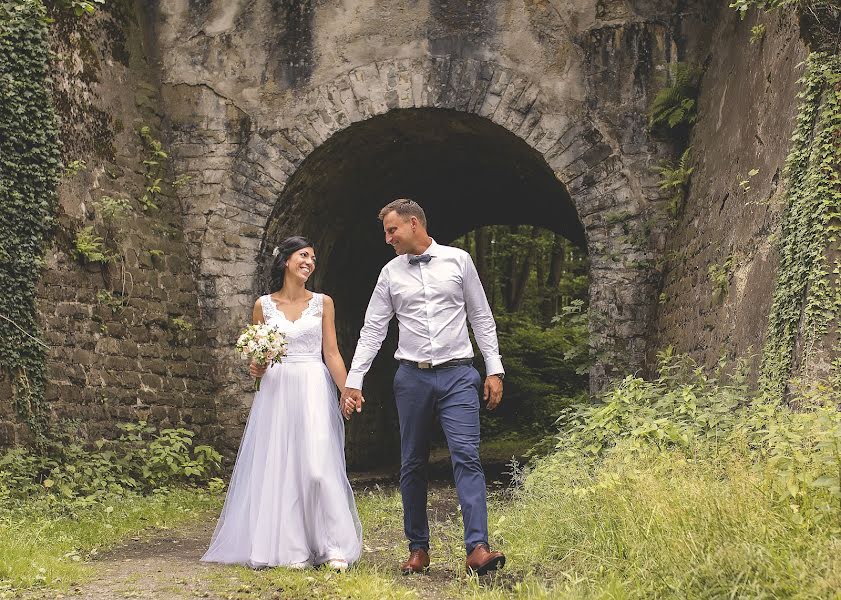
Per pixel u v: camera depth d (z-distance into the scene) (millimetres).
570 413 8805
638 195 10758
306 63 11430
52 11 9672
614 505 4707
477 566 4465
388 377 15844
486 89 11070
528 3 11086
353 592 4152
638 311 10656
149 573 4805
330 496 4977
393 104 11211
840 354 5684
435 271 4812
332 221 13031
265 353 5172
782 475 3924
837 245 5867
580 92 10953
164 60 11633
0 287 8414
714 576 3498
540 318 26141
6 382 8328
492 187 14422
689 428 5883
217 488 9516
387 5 11289
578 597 3775
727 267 8016
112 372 9727
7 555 4879
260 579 4500
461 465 4645
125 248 10250
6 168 8641
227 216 11422
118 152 10586
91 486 8141
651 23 10836
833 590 3137
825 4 6391
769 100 7492
